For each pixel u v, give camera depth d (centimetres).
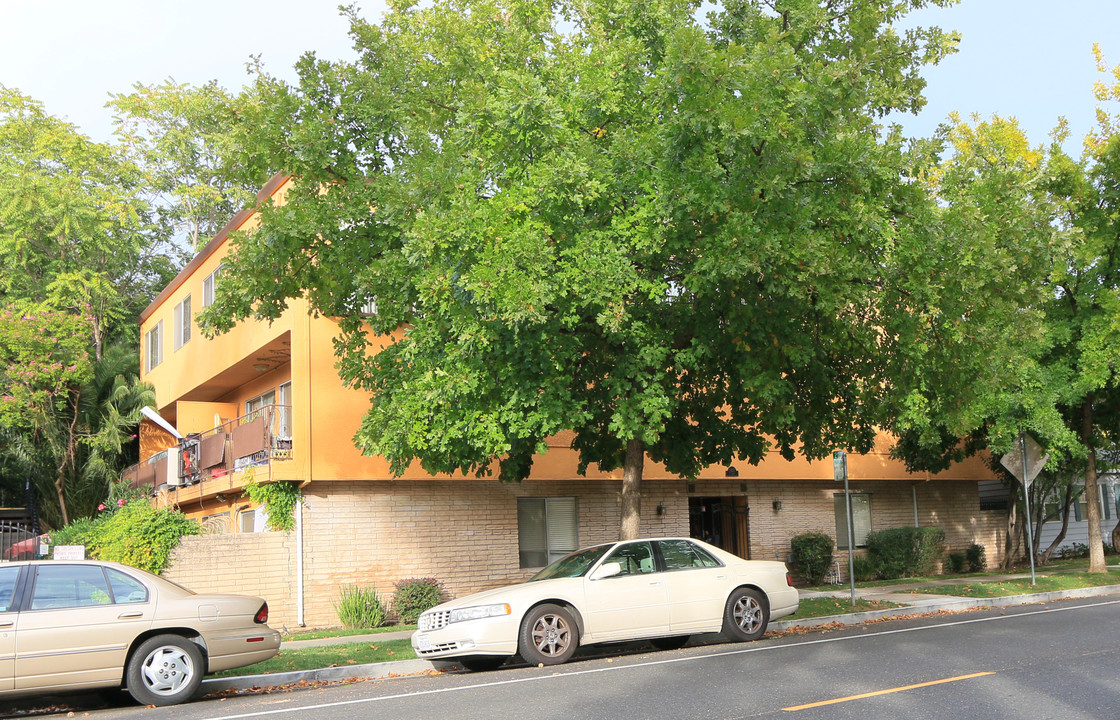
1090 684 873
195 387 2491
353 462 1802
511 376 1291
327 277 1443
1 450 2998
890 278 1305
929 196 1429
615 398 1357
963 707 782
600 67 1378
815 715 757
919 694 838
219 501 2133
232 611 1029
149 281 3866
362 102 1416
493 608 1121
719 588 1264
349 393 1820
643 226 1216
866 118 1348
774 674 962
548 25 1605
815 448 1680
